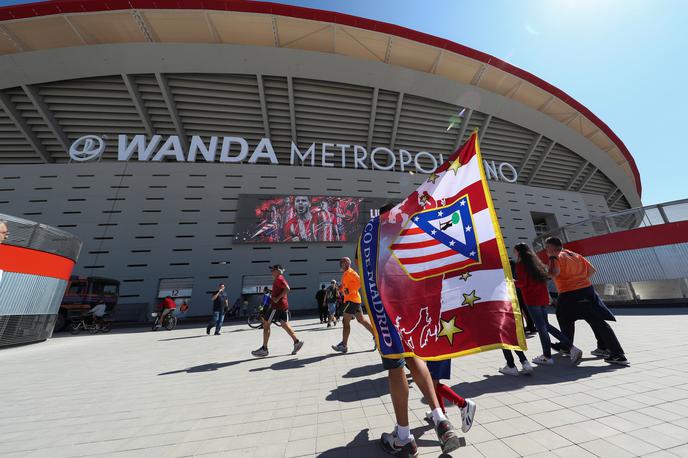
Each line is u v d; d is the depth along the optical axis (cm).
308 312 1589
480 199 209
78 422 253
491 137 2250
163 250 1577
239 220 1670
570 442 169
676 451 150
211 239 1634
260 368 430
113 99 1755
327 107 1991
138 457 187
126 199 1623
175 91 1775
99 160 1712
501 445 173
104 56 1628
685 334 449
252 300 1582
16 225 732
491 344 172
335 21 1666
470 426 183
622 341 441
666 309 798
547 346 365
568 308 364
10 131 1722
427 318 187
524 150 2358
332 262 1703
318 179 1864
